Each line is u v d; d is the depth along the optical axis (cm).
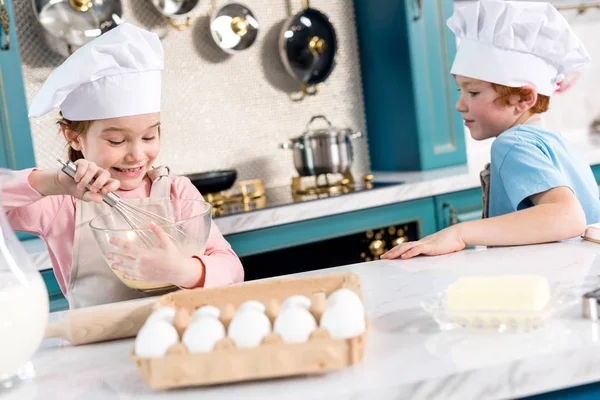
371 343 85
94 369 87
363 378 74
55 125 253
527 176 149
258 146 294
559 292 94
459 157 295
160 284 114
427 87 286
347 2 309
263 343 75
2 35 215
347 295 81
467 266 119
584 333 81
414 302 100
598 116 354
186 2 268
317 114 306
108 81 139
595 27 348
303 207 235
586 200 161
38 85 249
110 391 78
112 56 137
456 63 179
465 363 75
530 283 87
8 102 217
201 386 77
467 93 178
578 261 114
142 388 78
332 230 242
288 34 290
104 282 146
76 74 134
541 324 85
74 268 146
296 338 75
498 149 157
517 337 82
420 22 282
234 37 281
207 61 283
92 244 145
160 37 272
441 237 133
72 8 240
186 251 118
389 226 255
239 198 264
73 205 153
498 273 111
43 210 151
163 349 76
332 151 267
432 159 288
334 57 296
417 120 284
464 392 73
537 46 167
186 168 280
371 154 316
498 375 74
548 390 76
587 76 350
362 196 245
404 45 283
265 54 294
